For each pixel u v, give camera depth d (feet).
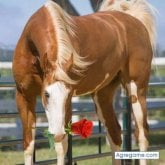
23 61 26.50
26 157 26.71
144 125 31.37
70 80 23.70
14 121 66.44
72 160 31.50
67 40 24.85
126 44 30.66
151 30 33.63
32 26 26.25
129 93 31.40
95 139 59.41
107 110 32.14
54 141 23.58
